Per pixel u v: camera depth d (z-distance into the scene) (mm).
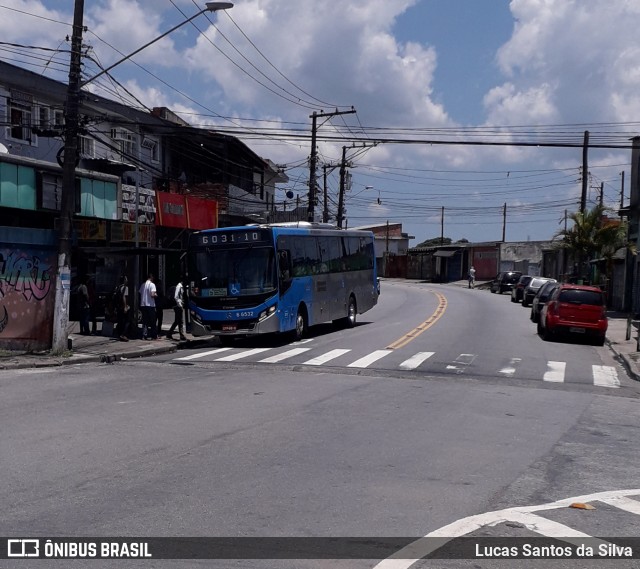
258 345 21844
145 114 33000
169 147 36750
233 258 21203
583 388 15156
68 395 13039
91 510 6672
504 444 9688
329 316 25266
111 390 13641
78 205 25969
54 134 19734
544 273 65188
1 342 18859
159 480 7648
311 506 6852
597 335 23531
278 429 10242
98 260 26625
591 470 8500
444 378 15742
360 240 29125
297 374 15992
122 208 28531
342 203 48531
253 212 44938
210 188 38000
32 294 18906
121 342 21359
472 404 12703
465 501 7125
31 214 24266
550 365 18250
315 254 24250
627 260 39188
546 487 7719
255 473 7961
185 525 6289
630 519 6727
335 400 12672
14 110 25047
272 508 6777
